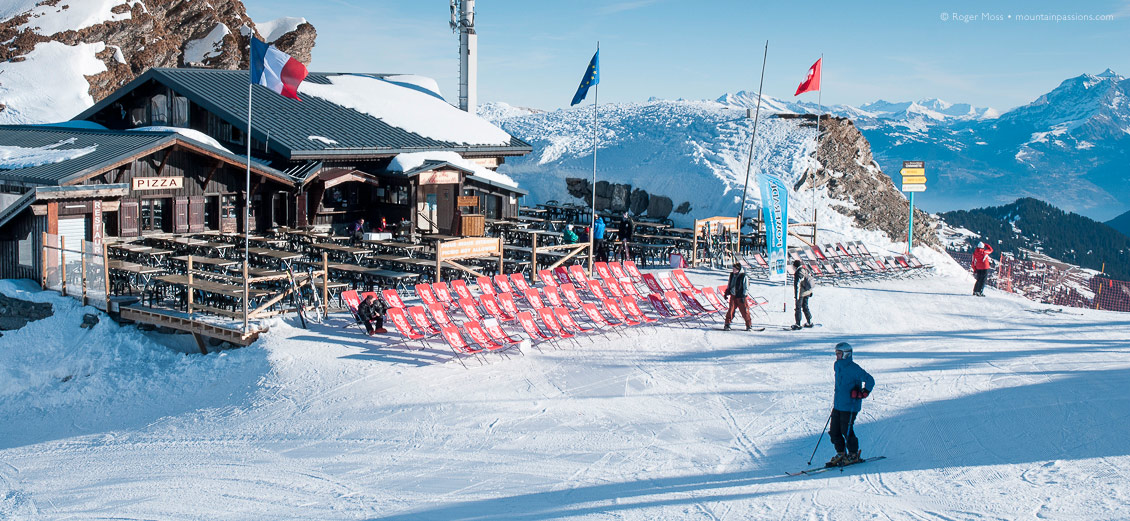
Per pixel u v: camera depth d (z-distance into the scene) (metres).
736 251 27.31
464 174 28.06
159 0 67.62
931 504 8.77
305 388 13.84
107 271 17.42
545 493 9.45
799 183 35.56
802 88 32.28
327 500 9.34
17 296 18.30
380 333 16.42
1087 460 10.17
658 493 9.38
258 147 26.38
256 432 12.19
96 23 61.53
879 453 10.70
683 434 11.61
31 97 54.25
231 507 9.19
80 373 16.23
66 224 19.98
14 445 13.38
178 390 14.88
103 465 11.20
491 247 20.12
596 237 26.28
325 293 17.28
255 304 17.91
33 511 9.30
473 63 37.84
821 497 9.08
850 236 32.00
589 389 13.68
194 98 27.69
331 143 26.58
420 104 34.38
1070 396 12.97
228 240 22.73
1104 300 28.64
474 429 11.89
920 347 16.45
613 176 39.28
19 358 16.70
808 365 15.07
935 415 12.16
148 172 22.88
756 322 18.39
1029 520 8.24
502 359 15.26
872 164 41.59
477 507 9.04
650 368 14.88
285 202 26.33
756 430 11.74
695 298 20.05
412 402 13.04
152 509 9.19
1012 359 15.48
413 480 9.97
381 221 26.11
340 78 35.19
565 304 18.67
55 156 22.23
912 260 26.16
